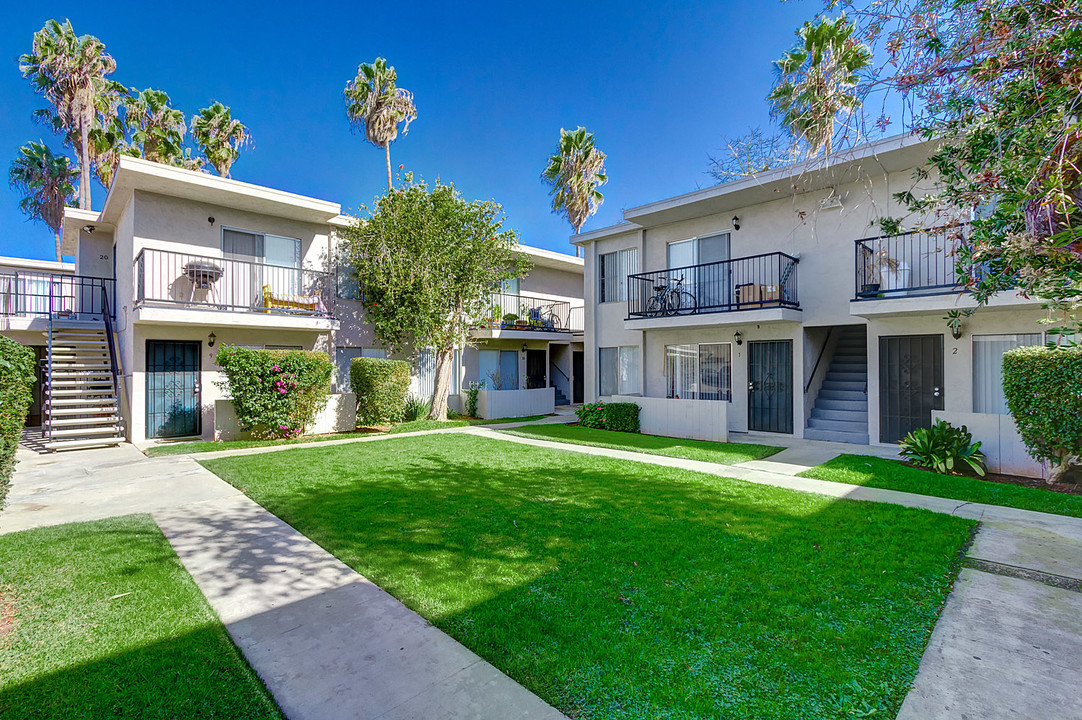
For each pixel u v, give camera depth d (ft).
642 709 7.72
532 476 24.25
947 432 25.73
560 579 12.42
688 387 44.62
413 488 21.86
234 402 36.63
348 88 69.62
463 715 7.61
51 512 18.86
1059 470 22.33
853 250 35.19
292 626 10.40
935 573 12.63
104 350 43.09
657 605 11.02
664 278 45.68
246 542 15.44
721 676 8.51
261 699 7.99
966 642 9.61
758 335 39.91
